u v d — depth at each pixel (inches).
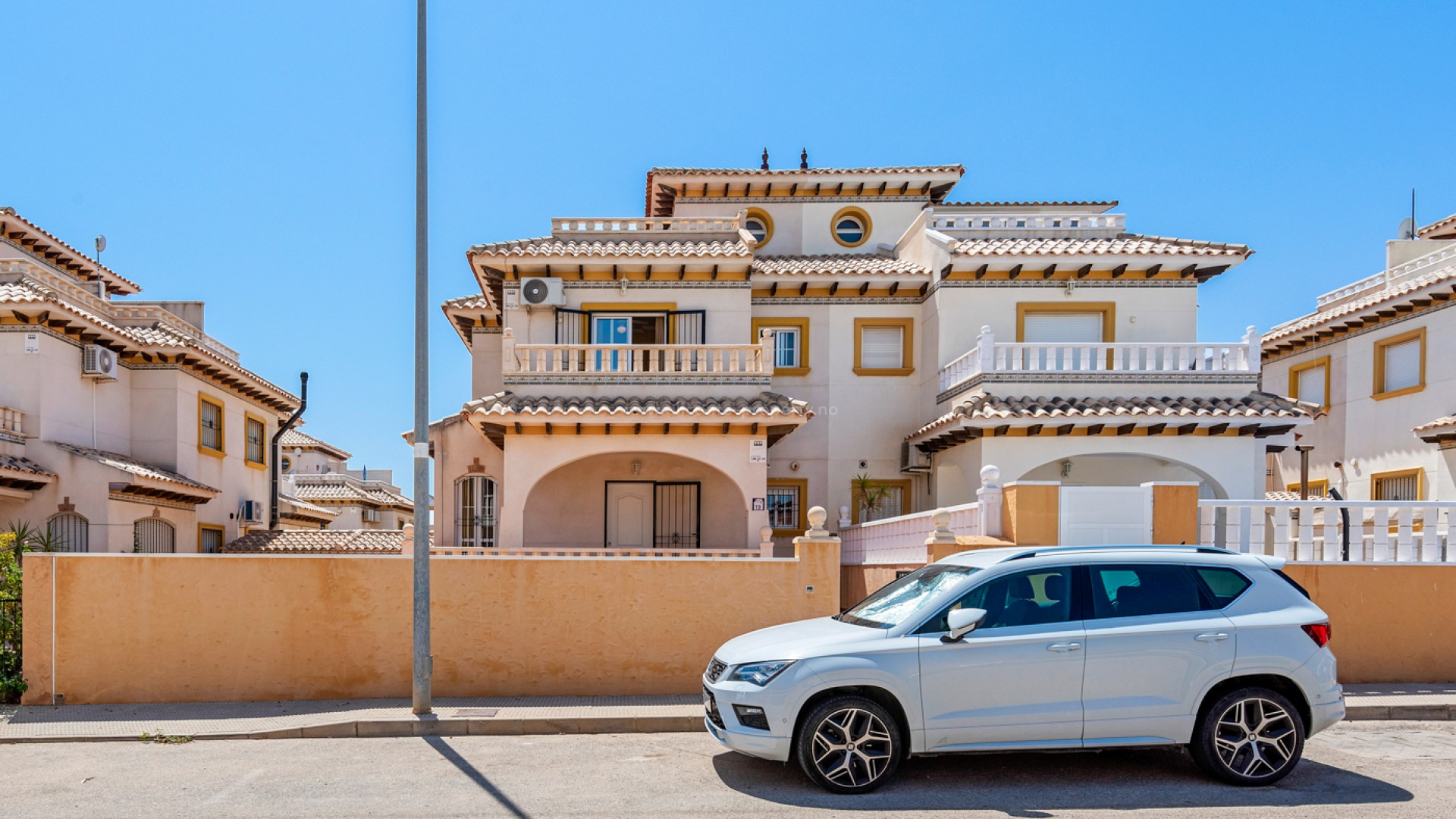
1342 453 815.7
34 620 373.4
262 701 374.6
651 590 386.3
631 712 346.6
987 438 609.9
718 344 697.6
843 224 881.5
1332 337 832.3
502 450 699.4
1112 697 252.1
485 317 794.8
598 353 692.1
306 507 1082.1
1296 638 259.1
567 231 741.9
